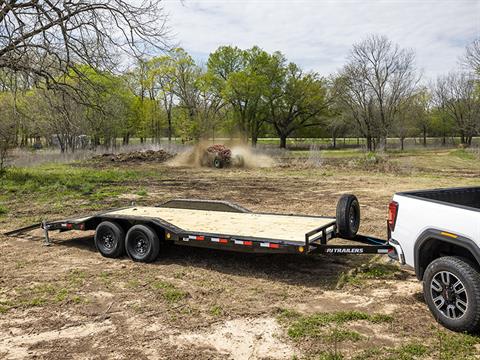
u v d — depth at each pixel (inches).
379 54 1931.6
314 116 2229.3
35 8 674.2
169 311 190.2
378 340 157.8
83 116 1214.9
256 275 236.7
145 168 1059.3
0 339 167.0
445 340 154.6
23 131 1168.8
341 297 202.4
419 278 180.5
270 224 265.4
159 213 305.0
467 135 2502.5
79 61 765.9
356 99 2001.7
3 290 220.4
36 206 487.8
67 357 151.9
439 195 206.7
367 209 446.0
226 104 1967.3
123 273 244.7
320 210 443.5
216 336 165.3
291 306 192.9
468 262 160.9
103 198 546.0
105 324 178.5
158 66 1777.8
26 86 724.0
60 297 208.7
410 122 2321.6
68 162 1225.4
